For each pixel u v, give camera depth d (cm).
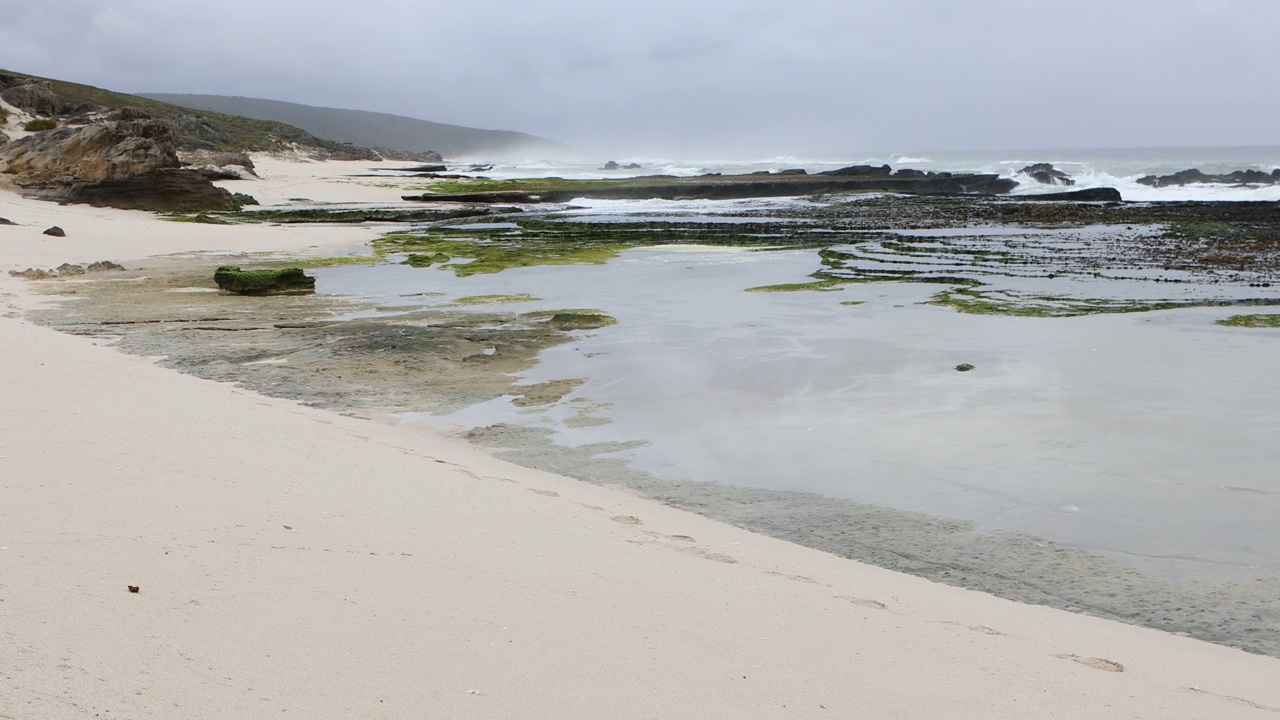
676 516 850
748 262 2867
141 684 332
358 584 487
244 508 605
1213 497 909
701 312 1997
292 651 388
